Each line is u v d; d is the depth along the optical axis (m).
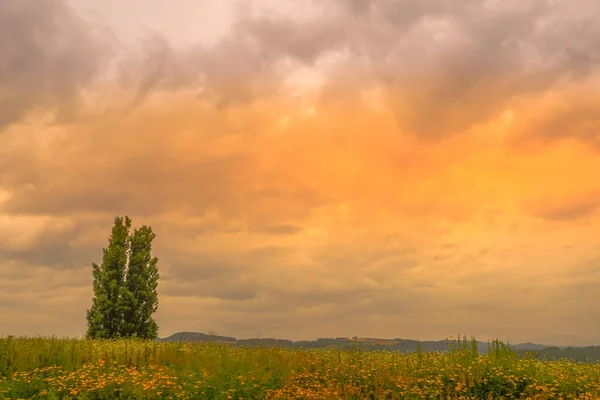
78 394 13.90
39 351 17.39
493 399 15.73
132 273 32.06
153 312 32.09
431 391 15.93
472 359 18.34
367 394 15.42
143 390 14.05
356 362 18.45
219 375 15.80
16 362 16.27
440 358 19.14
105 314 30.69
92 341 21.22
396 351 20.50
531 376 17.08
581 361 19.47
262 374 16.45
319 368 17.69
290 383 15.89
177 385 14.62
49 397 13.16
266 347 20.70
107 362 17.39
